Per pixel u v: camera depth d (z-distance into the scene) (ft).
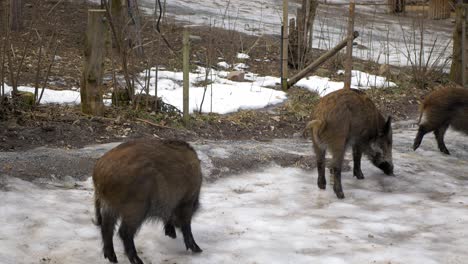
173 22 50.14
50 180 21.33
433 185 23.93
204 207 20.35
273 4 67.21
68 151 23.68
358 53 47.37
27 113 26.66
